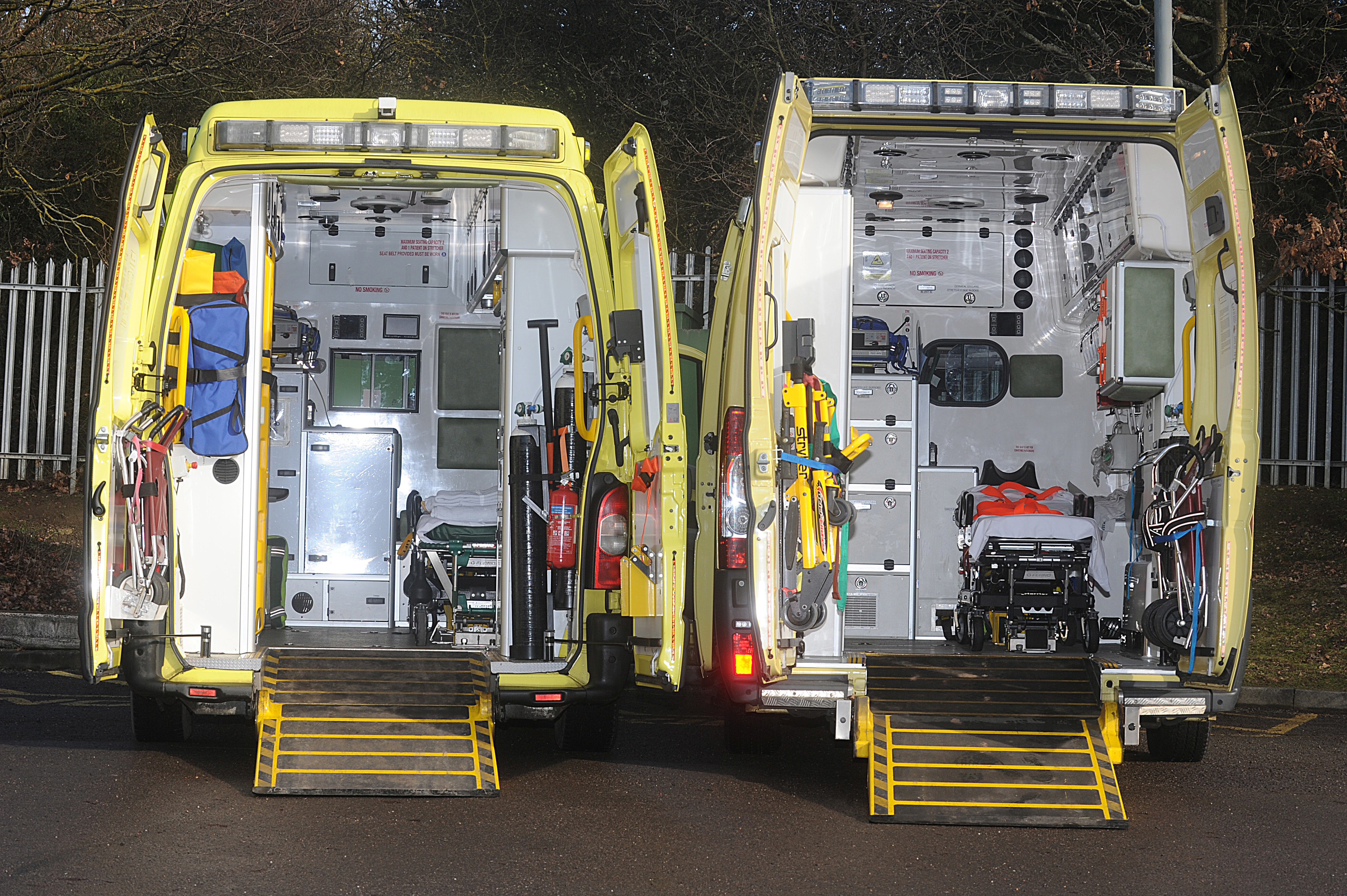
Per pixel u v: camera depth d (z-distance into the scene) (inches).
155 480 270.2
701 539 298.7
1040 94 275.9
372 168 289.1
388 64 913.5
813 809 259.9
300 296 392.8
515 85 987.9
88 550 252.5
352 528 368.2
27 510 602.2
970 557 345.7
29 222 826.2
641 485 277.6
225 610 284.5
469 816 246.1
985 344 395.2
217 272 294.4
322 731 266.2
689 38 826.2
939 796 250.5
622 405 284.8
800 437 272.7
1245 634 261.1
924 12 705.0
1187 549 271.0
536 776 285.7
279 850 219.9
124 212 262.5
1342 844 237.6
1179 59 655.8
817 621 267.9
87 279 633.6
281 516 366.9
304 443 368.8
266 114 291.7
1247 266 263.1
